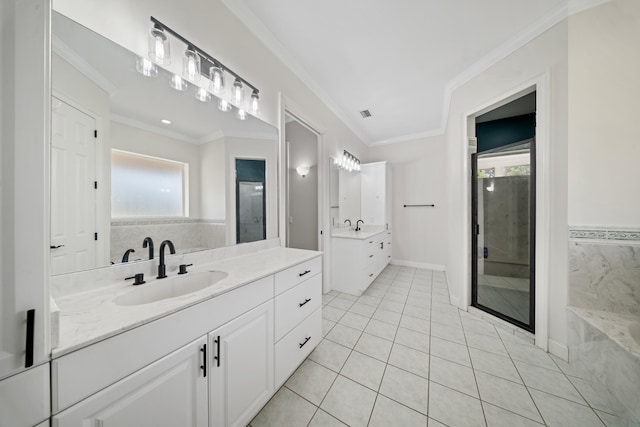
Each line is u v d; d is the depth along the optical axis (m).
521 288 2.42
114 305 0.76
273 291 1.22
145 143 1.11
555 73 1.59
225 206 1.52
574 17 1.50
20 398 0.46
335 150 3.06
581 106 1.51
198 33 1.30
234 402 0.97
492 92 2.02
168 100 1.19
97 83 0.94
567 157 1.55
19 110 0.45
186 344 0.79
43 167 0.48
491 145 3.23
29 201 0.46
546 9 1.57
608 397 1.18
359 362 1.54
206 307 0.86
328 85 2.53
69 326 0.62
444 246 3.83
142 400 0.67
